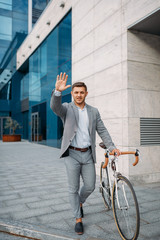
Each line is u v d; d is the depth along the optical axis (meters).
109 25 4.71
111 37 4.64
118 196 2.17
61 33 10.48
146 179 4.25
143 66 4.32
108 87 4.74
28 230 2.31
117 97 4.44
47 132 12.90
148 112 4.34
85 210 2.92
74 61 6.36
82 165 2.37
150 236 2.22
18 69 20.88
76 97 2.24
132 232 1.96
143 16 3.76
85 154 2.33
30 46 15.71
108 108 4.73
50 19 11.61
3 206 3.10
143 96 4.30
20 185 4.30
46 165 6.71
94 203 3.18
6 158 8.26
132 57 4.21
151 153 4.32
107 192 2.76
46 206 3.09
